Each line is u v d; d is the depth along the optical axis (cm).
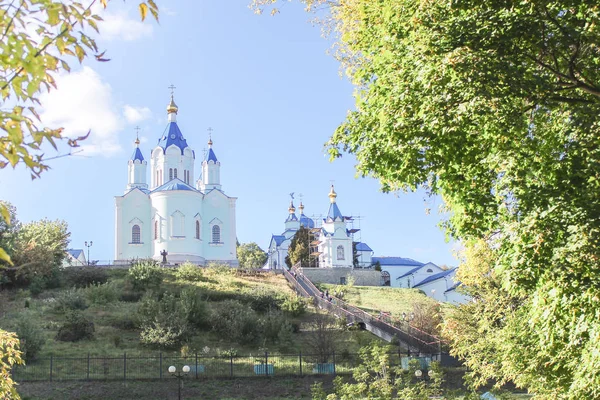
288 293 5500
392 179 1409
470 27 1103
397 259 9531
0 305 4269
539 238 1001
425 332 3934
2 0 508
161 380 3086
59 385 2892
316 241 8788
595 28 1078
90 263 7119
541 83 1072
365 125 1333
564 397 1281
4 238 4672
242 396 2959
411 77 1148
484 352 2091
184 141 8581
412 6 1233
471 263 2214
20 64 508
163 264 6762
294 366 3416
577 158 1086
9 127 511
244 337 3897
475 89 1025
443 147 1195
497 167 1147
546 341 1196
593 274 954
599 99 1127
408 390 1720
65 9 516
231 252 8106
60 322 3941
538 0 1088
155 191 7762
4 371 939
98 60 550
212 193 8188
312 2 2042
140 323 3903
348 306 4966
